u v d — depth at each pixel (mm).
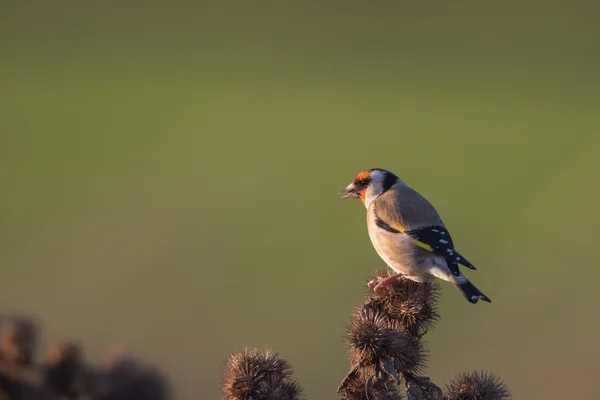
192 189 25203
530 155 32062
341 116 41250
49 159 29031
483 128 38312
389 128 38188
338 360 13789
